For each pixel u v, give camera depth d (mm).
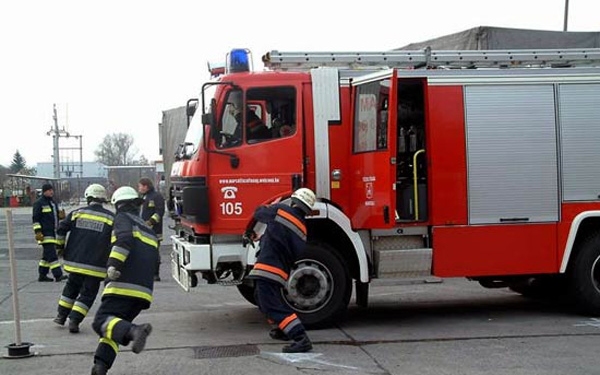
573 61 8922
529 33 11250
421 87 8164
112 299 5711
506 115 8094
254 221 7141
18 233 26984
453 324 8148
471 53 8578
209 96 7914
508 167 8078
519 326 7980
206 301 10211
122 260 5691
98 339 7434
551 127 8180
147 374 5949
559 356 6504
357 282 7891
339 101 7969
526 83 8148
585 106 8258
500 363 6258
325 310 7672
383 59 8438
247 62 8000
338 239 7988
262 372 5977
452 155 7984
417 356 6535
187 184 7672
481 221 8016
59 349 6941
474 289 11289
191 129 8336
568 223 8172
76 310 7781
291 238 6621
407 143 8328
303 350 6641
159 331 7859
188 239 8156
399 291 11125
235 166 7668
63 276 12836
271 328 7992
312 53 8320
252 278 6688
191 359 6457
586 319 8391
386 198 7285
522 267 8078
